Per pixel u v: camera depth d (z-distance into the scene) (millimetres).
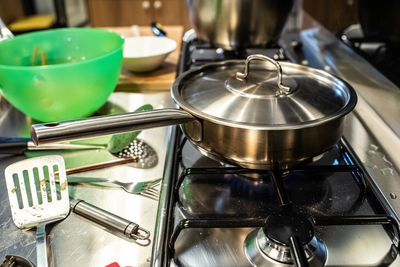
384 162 628
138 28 1361
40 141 441
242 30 948
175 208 538
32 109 721
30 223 500
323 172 569
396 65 803
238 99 532
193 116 501
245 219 457
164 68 1027
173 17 2215
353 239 476
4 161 651
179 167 624
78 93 707
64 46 883
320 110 515
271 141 476
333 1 1202
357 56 1020
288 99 525
